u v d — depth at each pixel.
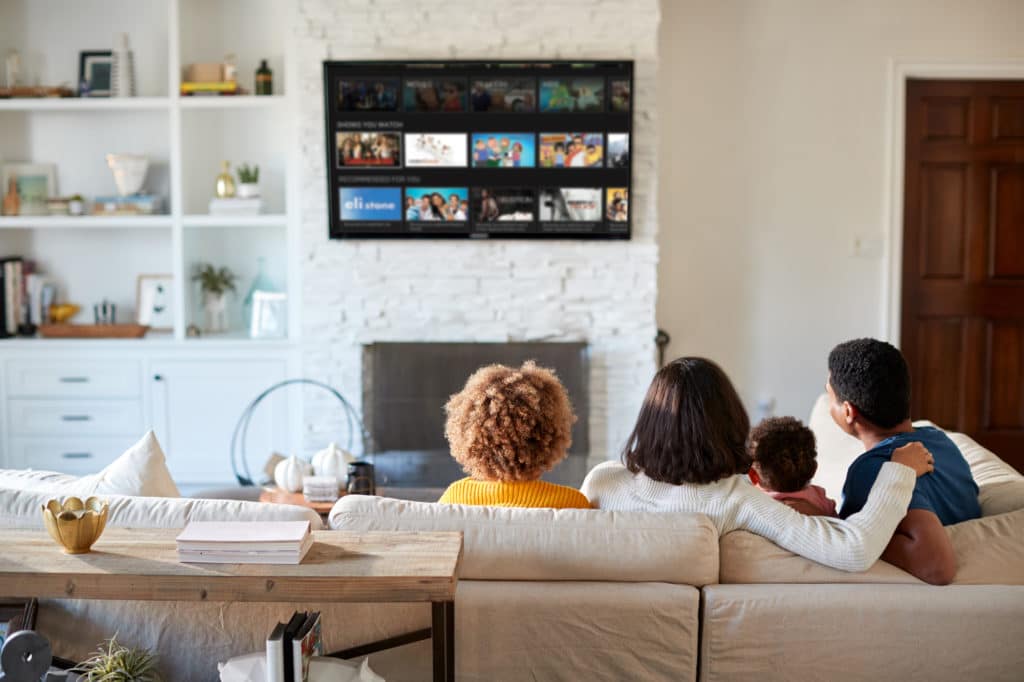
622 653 1.84
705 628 1.84
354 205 4.45
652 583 1.87
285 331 4.79
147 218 4.65
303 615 1.70
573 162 4.41
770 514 1.92
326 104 4.38
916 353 4.94
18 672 1.60
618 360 4.52
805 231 4.84
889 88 4.76
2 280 4.77
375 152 4.42
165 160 4.95
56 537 1.71
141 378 4.70
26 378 4.73
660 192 4.84
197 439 4.71
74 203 4.75
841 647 1.84
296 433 4.68
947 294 4.91
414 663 1.91
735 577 1.91
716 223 4.84
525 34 4.38
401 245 4.49
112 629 1.93
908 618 1.83
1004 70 4.73
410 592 1.61
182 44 4.71
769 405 4.85
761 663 1.84
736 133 4.80
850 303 4.87
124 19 4.88
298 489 3.36
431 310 4.51
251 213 4.70
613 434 4.55
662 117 4.80
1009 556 1.92
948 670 1.84
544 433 2.07
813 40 4.75
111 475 2.28
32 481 2.30
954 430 4.96
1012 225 4.87
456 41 4.39
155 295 4.95
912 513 1.92
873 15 4.73
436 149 4.41
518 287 4.50
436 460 4.50
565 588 1.85
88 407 4.73
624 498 2.02
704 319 4.89
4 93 4.69
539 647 1.84
